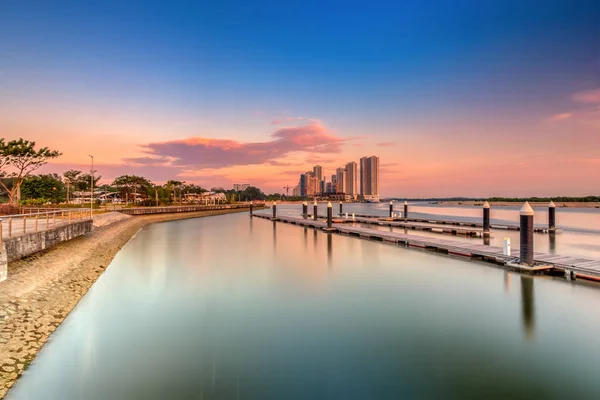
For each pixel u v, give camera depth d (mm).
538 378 8578
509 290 15711
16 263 16938
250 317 12836
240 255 26422
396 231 40312
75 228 28203
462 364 9281
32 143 54469
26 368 9102
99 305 14258
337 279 18375
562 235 35031
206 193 183625
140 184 107625
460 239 32562
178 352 10047
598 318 12359
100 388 8219
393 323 12141
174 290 16469
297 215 82875
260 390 8148
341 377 8695
